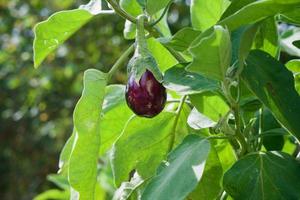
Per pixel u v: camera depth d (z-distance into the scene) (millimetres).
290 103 986
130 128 1179
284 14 1081
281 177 997
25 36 6320
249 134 1095
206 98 1083
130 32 1169
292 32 1426
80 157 1020
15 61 6281
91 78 1036
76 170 1021
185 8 5266
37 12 6266
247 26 1008
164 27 1248
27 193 6746
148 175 1177
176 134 1190
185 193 895
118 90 1229
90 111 1020
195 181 902
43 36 1137
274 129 1130
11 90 6461
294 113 982
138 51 1025
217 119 1091
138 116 1073
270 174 998
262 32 1139
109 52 5957
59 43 1153
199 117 1104
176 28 5270
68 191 2027
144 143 1183
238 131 1043
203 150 947
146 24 1064
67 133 6461
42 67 6129
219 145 1183
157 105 1018
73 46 5988
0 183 6801
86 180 1027
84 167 1023
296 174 1001
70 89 6238
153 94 1012
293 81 1003
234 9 1039
